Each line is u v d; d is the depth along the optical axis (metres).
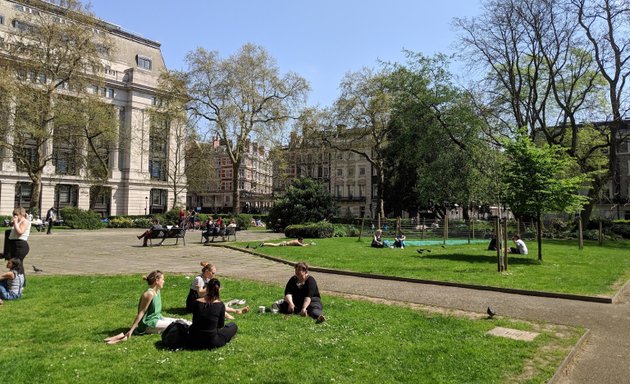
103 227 38.44
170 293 9.24
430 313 7.82
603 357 5.69
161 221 40.84
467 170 32.50
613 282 11.39
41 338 5.77
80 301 8.20
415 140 34.66
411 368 4.86
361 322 6.90
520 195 16.06
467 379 4.59
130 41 65.88
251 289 9.80
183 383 4.30
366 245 21.98
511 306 8.63
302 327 6.52
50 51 35.31
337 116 40.97
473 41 32.22
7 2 50.19
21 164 36.97
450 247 22.30
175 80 41.16
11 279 8.37
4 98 31.09
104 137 39.66
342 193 80.44
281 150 45.09
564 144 33.75
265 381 4.38
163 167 61.81
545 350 5.71
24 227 9.30
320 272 13.10
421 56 31.64
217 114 42.50
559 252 20.02
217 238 26.22
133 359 4.95
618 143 32.16
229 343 5.61
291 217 32.50
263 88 43.28
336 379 4.47
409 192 49.94
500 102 33.38
